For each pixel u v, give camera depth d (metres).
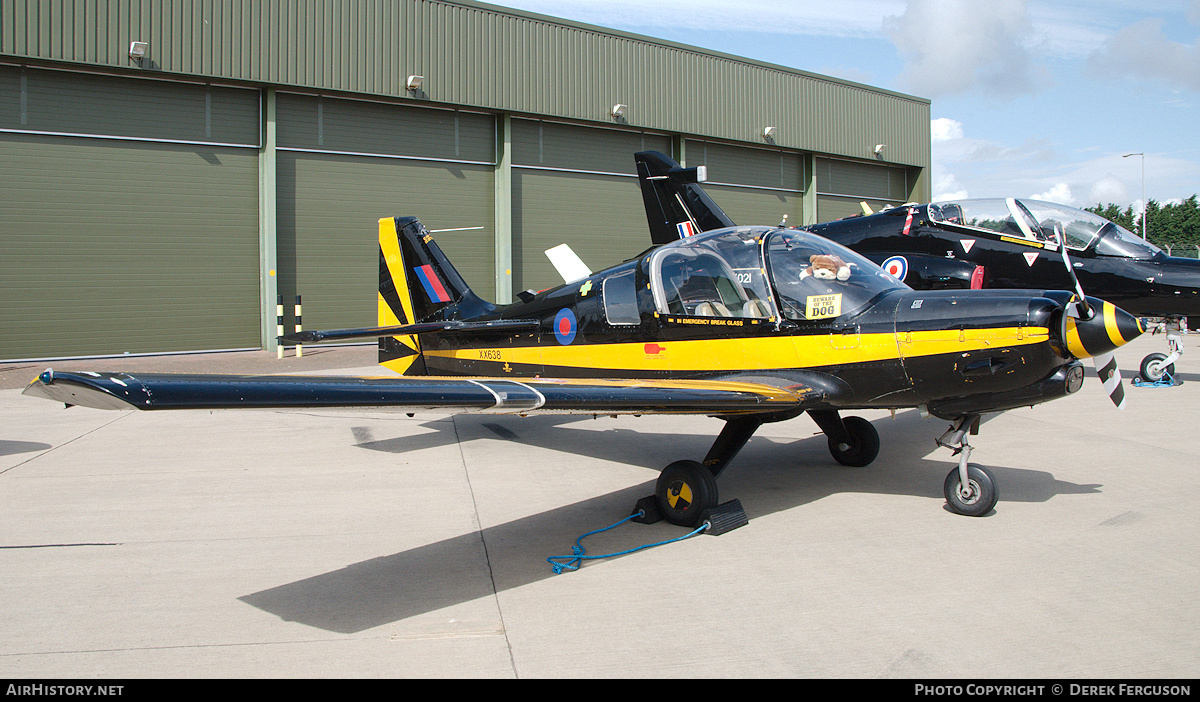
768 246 4.56
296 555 3.59
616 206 17.38
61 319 12.30
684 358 4.90
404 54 14.48
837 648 2.58
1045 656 2.49
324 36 13.74
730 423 4.42
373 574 3.34
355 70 14.03
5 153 11.83
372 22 14.16
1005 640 2.61
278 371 11.01
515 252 16.16
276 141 13.77
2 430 7.05
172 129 12.99
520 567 3.42
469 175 15.64
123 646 2.63
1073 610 2.85
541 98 15.90
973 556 3.46
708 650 2.58
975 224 8.14
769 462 5.50
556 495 4.68
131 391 2.28
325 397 2.60
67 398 2.45
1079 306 3.61
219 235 13.48
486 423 7.51
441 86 14.85
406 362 7.46
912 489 4.67
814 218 20.39
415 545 3.73
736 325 4.59
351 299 14.63
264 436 6.79
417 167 15.10
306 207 14.12
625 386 3.72
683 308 4.88
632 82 17.02
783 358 4.42
